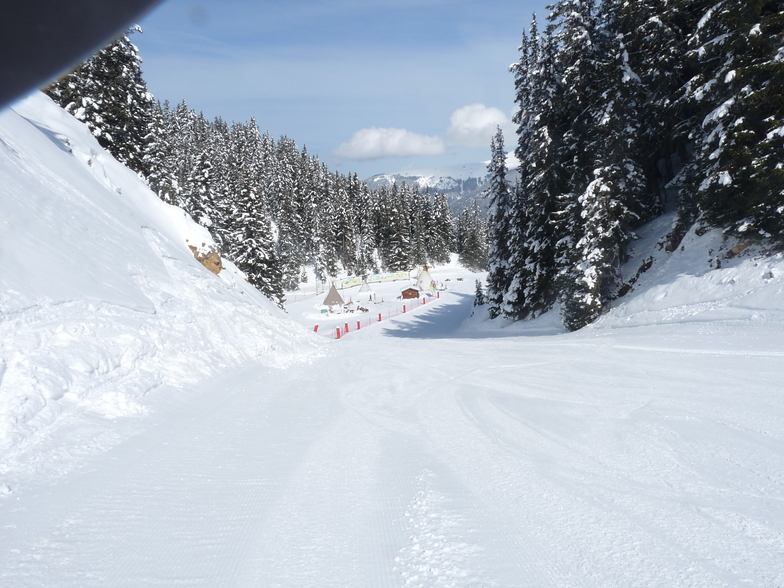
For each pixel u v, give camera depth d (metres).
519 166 33.00
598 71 24.41
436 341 18.31
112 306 9.07
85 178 14.31
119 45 27.62
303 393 9.30
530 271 30.92
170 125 92.94
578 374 9.95
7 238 7.95
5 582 3.15
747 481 4.66
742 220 17.39
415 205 116.81
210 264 19.20
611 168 21.61
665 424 6.39
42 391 5.97
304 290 88.56
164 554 3.60
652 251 22.89
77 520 4.02
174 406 7.60
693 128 21.39
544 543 3.73
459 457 5.61
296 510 4.34
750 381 8.20
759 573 3.25
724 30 17.36
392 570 3.40
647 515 4.11
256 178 103.12
